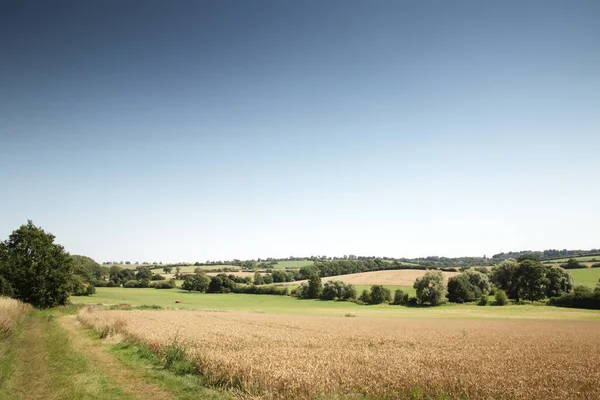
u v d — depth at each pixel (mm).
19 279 52938
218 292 130875
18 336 25062
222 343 25969
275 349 24500
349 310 84000
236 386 14562
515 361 23062
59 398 12422
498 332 43312
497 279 101938
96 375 15562
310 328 43750
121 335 26000
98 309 60469
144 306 72125
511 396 14258
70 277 59719
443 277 94562
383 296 100500
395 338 35531
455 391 14578
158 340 23672
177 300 100250
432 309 85688
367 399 13383
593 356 26406
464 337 37750
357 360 20828
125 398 12828
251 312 71875
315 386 13797
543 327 50250
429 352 26156
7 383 13414
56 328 31984
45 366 16703
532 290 92375
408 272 138500
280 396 13031
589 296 80375
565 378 17938
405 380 15258
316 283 113625
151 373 16547
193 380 15609
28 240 55094
